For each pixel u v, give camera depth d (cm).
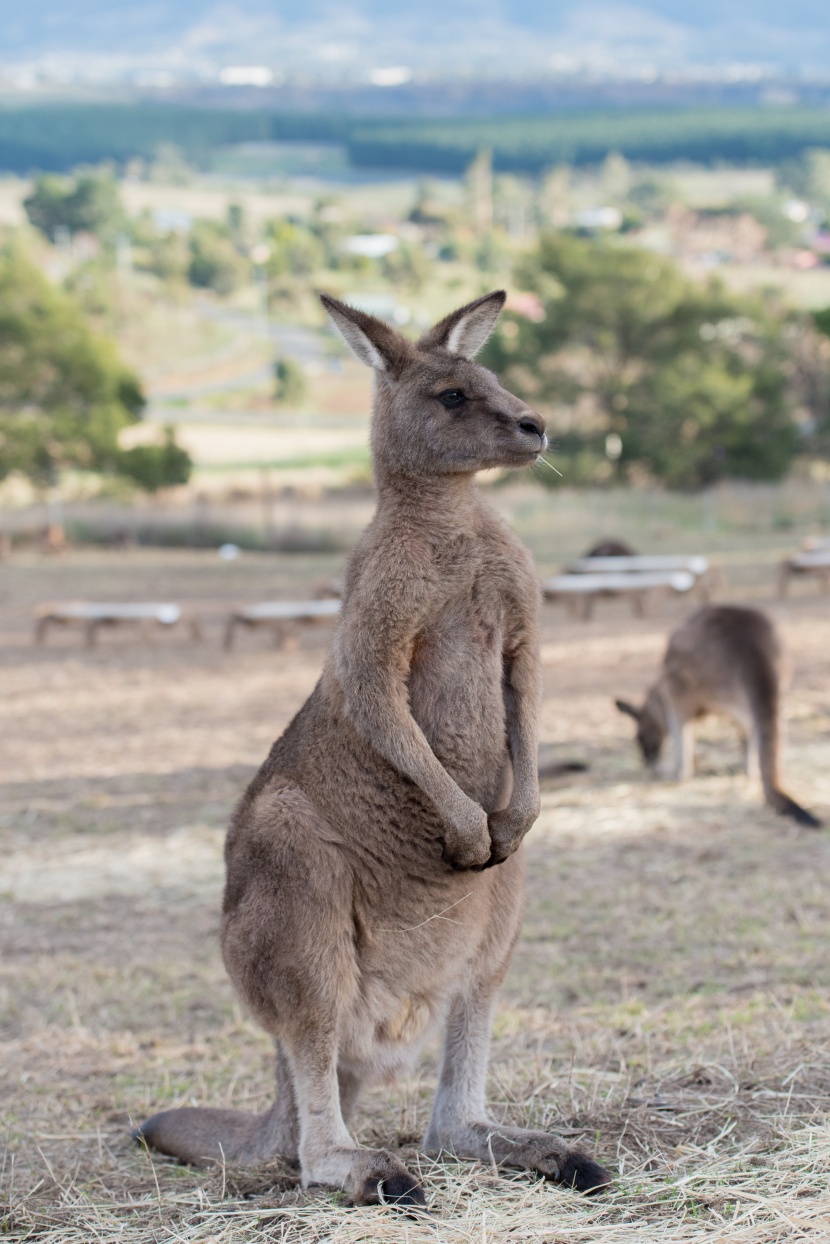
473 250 19988
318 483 5997
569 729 1445
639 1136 504
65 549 4006
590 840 1038
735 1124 505
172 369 11906
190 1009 763
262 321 14625
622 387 4847
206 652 2202
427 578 500
